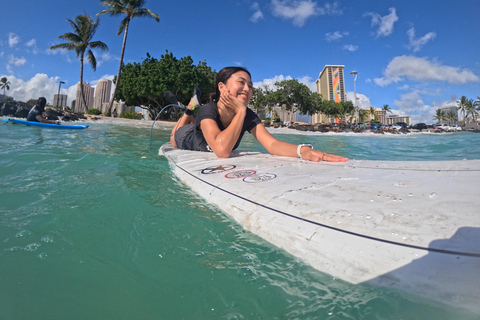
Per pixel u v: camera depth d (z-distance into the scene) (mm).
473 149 5469
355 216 923
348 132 20922
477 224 745
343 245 811
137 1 23891
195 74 25750
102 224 1160
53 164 2361
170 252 945
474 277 591
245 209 1226
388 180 1279
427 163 1602
